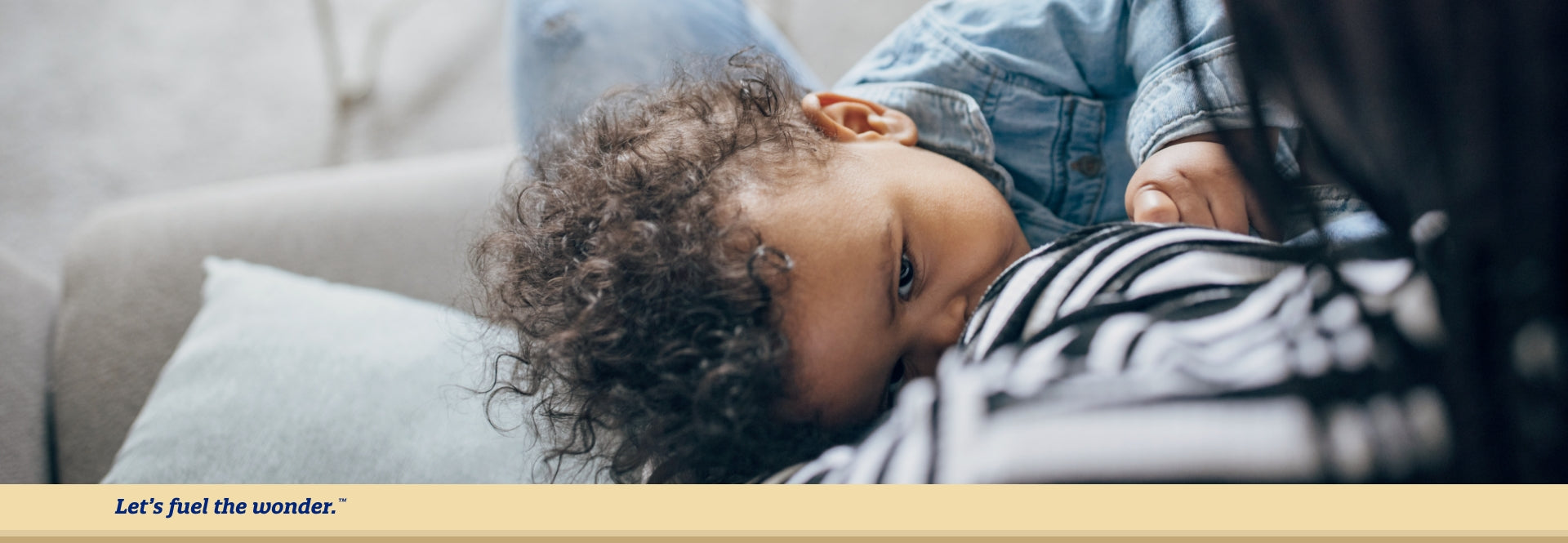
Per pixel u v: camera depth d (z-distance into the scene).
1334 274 0.32
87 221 0.93
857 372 0.49
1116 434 0.30
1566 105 0.26
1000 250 0.54
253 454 0.68
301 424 0.70
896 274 0.50
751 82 0.63
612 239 0.50
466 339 0.74
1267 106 0.35
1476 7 0.27
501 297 0.60
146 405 0.73
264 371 0.73
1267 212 0.38
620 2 0.90
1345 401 0.29
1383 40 0.29
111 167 1.50
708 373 0.45
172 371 0.75
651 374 0.47
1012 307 0.39
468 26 1.65
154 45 1.64
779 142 0.54
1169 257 0.38
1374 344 0.30
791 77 0.78
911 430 0.35
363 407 0.71
